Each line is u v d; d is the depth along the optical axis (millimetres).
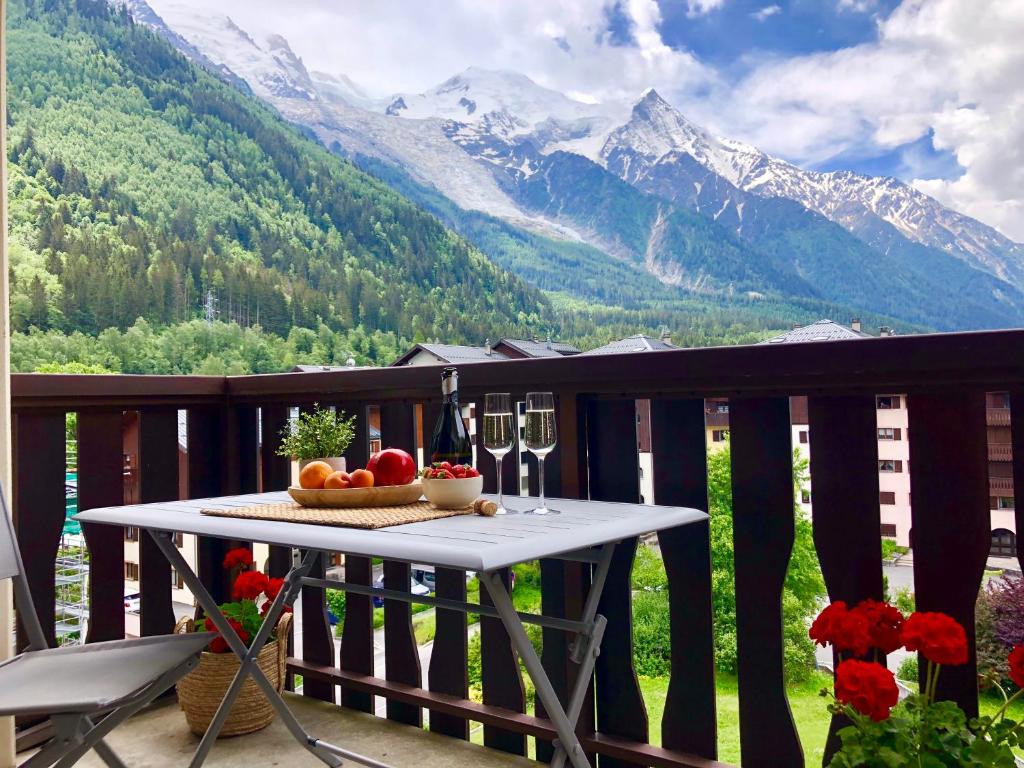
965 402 1555
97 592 2518
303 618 2719
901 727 1336
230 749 2291
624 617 2027
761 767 1824
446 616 2367
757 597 1823
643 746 1988
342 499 1641
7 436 2012
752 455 1821
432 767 2156
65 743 1419
